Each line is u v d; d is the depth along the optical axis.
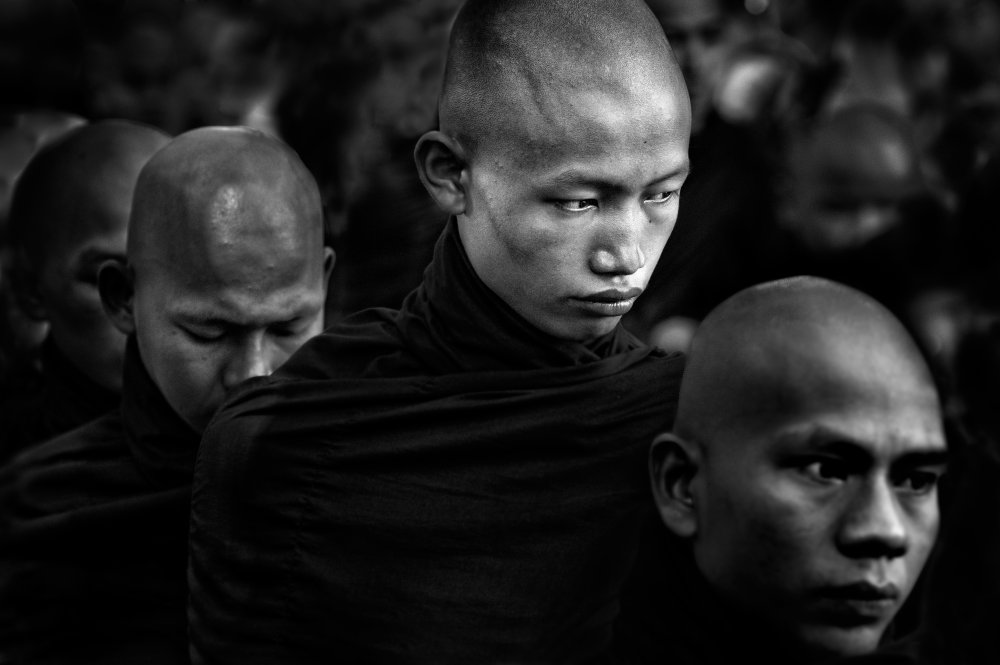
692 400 3.53
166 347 4.80
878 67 7.60
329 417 4.37
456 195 4.22
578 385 4.27
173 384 4.83
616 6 4.10
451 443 4.26
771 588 3.43
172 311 4.76
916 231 4.33
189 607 4.57
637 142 3.99
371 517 4.29
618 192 4.01
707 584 3.58
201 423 4.82
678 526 3.57
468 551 4.24
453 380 4.30
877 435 3.34
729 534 3.46
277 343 4.80
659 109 4.01
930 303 4.14
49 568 5.23
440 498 4.26
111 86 8.27
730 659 3.55
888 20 7.64
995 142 6.86
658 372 4.35
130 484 5.23
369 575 4.28
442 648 4.20
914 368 3.40
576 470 4.25
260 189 4.77
